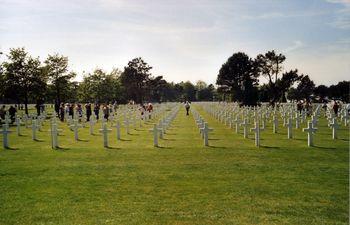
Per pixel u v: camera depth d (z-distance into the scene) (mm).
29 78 58312
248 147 23016
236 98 96688
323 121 44406
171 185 14023
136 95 146375
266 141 25781
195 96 185250
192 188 13586
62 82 65188
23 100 61969
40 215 10953
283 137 28109
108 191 13305
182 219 10508
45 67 62719
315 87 112438
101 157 19984
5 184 14406
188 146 23734
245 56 133500
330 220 10312
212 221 10344
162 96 173125
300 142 25109
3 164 18297
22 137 30297
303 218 10484
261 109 57750
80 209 11422
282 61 92812
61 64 65188
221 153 20859
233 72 132000
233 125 36875
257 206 11531
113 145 24625
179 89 186250
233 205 11648
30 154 21281
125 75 142625
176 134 30969
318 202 11852
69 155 20750
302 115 44875
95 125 41594
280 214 10820
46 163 18453
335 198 12242
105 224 10203
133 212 11109
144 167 17234
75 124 27969
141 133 32438
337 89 99062
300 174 15500
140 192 13156
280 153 20641
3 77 57781
